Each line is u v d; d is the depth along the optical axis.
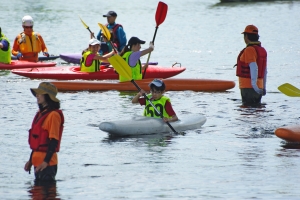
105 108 38.31
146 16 103.38
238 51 68.06
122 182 23.33
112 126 30.42
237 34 82.19
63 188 22.52
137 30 86.38
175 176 24.14
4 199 21.28
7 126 33.03
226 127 32.94
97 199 21.34
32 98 41.41
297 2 127.00
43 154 22.22
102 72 49.38
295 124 31.64
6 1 124.94
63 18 98.50
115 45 52.88
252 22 94.81
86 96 42.56
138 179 23.72
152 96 32.31
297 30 85.44
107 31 46.50
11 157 26.92
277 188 22.53
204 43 74.38
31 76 49.81
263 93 39.44
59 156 27.08
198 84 45.25
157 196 21.66
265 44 72.75
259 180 23.55
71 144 29.20
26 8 112.62
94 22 93.56
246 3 125.81
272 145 29.02
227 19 99.06
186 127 32.12
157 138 30.44
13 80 49.00
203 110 37.78
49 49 68.94
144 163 25.98
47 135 22.14
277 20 97.44
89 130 32.19
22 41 57.03
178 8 116.56
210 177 23.98
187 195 21.77
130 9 114.38
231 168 25.23
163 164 25.89
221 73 53.94
